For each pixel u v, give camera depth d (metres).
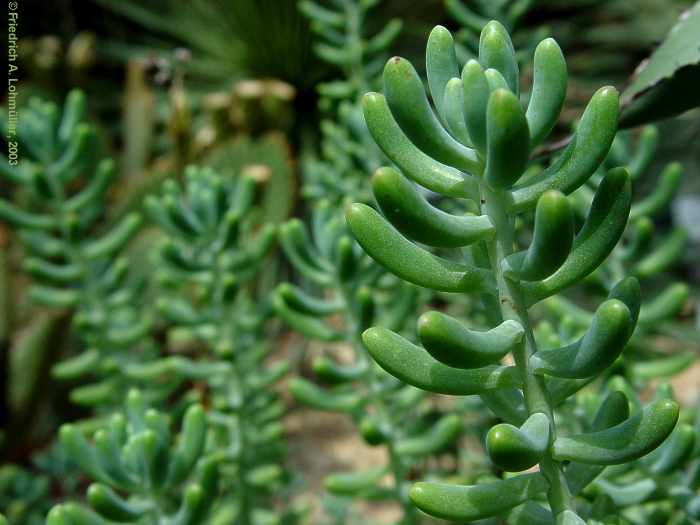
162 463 0.30
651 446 0.22
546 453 0.23
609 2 1.43
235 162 0.86
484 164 0.23
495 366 0.23
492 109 0.21
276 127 1.15
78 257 0.54
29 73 1.26
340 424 0.86
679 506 0.30
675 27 0.31
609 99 0.22
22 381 0.76
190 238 0.46
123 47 1.78
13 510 0.49
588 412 0.31
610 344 0.22
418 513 0.39
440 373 0.23
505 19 0.48
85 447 0.30
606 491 0.29
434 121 0.23
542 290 0.23
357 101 0.57
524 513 0.24
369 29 1.46
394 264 0.23
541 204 0.21
